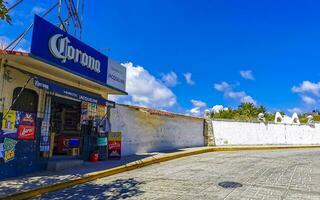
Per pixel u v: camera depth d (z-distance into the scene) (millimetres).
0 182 8977
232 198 8172
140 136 18000
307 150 24547
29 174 10289
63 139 13359
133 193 8680
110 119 15562
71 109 13695
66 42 10891
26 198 8000
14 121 9859
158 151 19391
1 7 7312
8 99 9656
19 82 10062
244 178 11070
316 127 31672
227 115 42406
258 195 8555
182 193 8688
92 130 14117
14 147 9844
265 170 13023
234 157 17891
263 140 28500
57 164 11156
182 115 22531
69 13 12953
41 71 10914
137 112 17781
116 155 14914
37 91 10914
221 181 10461
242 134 27453
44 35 9891
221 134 26422
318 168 13961
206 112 26922
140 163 13797
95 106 14477
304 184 10195
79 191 8883
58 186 9086
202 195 8469
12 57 9344
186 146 23047
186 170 12828
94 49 12812
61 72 11023
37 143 10859
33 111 10805
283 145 28578
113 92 15164
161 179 10773
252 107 43844
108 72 14008
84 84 13180
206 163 15102
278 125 29609
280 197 8391
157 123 19719
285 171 12867
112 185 9734
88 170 11414
